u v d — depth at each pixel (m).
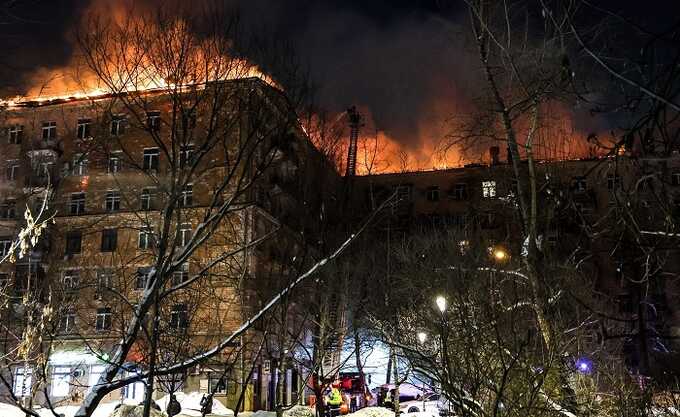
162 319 13.12
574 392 9.87
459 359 8.88
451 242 22.73
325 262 8.86
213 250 19.94
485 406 8.46
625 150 5.24
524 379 8.53
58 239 34.56
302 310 22.62
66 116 38.84
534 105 12.09
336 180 17.12
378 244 27.25
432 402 30.61
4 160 38.25
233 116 9.53
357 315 24.34
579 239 6.54
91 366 27.48
